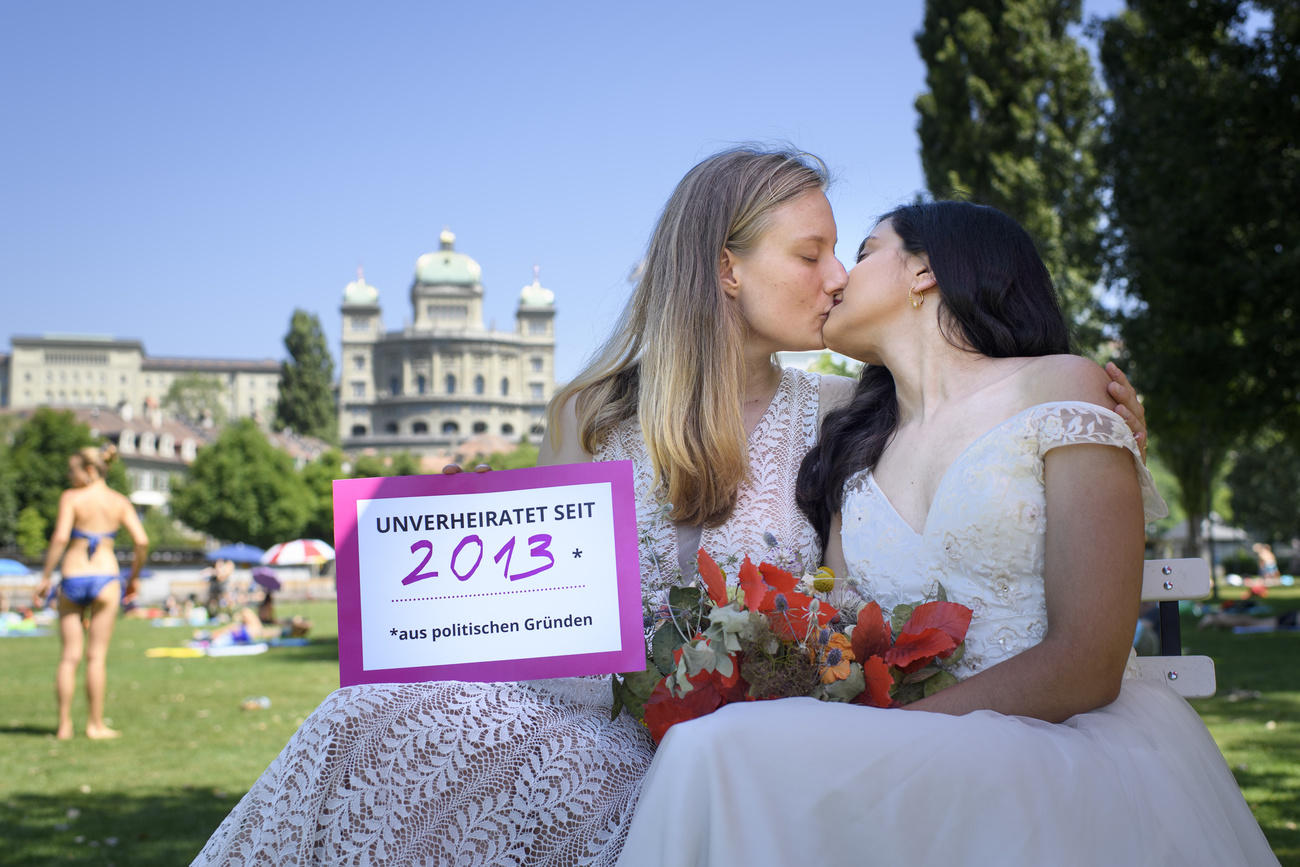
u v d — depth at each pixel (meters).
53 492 63.22
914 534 1.79
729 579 2.03
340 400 145.12
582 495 1.85
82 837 4.64
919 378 1.88
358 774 1.62
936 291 1.87
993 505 1.65
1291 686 9.27
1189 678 2.06
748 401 2.27
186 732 8.05
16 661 15.51
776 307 2.13
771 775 1.25
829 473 2.05
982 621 1.68
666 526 2.14
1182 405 15.45
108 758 6.84
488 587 1.84
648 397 2.12
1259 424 15.28
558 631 1.82
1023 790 1.28
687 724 1.28
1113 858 1.31
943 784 1.27
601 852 1.66
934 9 21.41
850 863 1.24
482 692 1.74
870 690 1.53
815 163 2.26
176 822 4.99
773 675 1.53
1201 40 15.66
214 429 123.62
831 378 2.36
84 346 164.62
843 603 1.90
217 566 30.86
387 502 1.86
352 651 1.82
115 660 15.80
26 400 163.38
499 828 1.66
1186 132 15.09
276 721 8.69
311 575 66.38
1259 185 14.37
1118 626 1.53
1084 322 17.14
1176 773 1.50
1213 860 1.40
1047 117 20.08
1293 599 30.45
